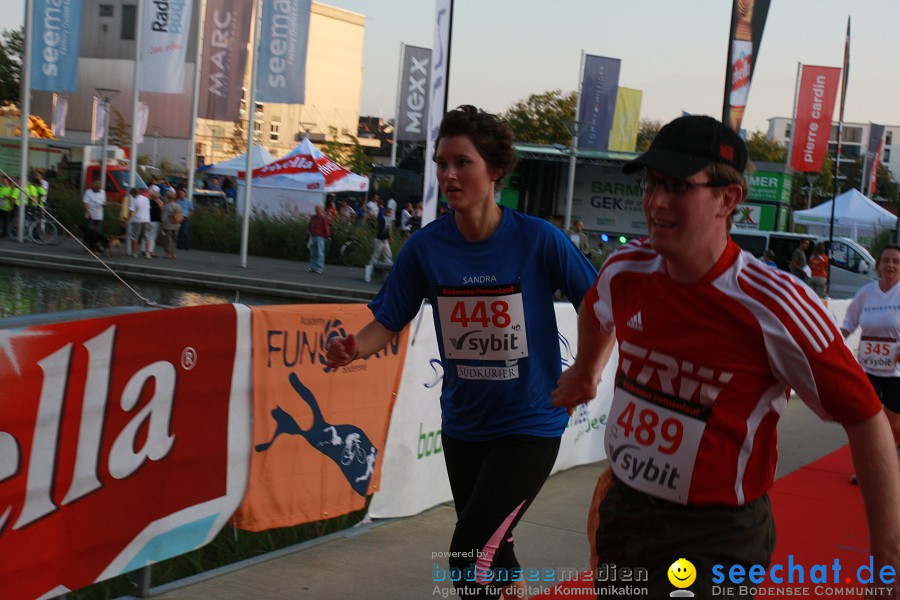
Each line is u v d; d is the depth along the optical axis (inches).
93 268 814.5
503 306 127.3
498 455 126.7
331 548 179.5
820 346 82.1
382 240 855.7
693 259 84.5
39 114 2031.3
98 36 1946.4
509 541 127.0
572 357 245.0
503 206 130.3
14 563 123.0
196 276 791.1
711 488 88.0
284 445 170.1
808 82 1041.5
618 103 1119.0
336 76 3006.9
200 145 2459.4
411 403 203.0
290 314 168.4
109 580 152.9
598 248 1170.6
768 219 1160.2
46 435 126.0
